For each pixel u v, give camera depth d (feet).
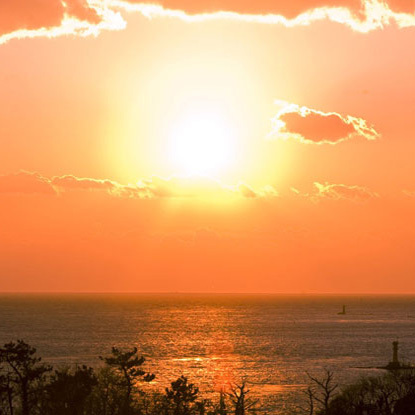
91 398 351.87
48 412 337.93
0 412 345.92
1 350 336.49
